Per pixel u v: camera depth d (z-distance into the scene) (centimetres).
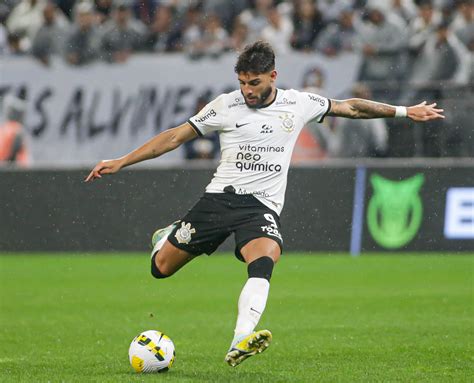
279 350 2933
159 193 5778
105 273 5156
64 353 2927
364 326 3434
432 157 5975
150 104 6356
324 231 5822
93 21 6469
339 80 6325
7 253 5975
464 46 6397
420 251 5862
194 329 3462
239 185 2480
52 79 6391
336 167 5816
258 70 2372
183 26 6719
